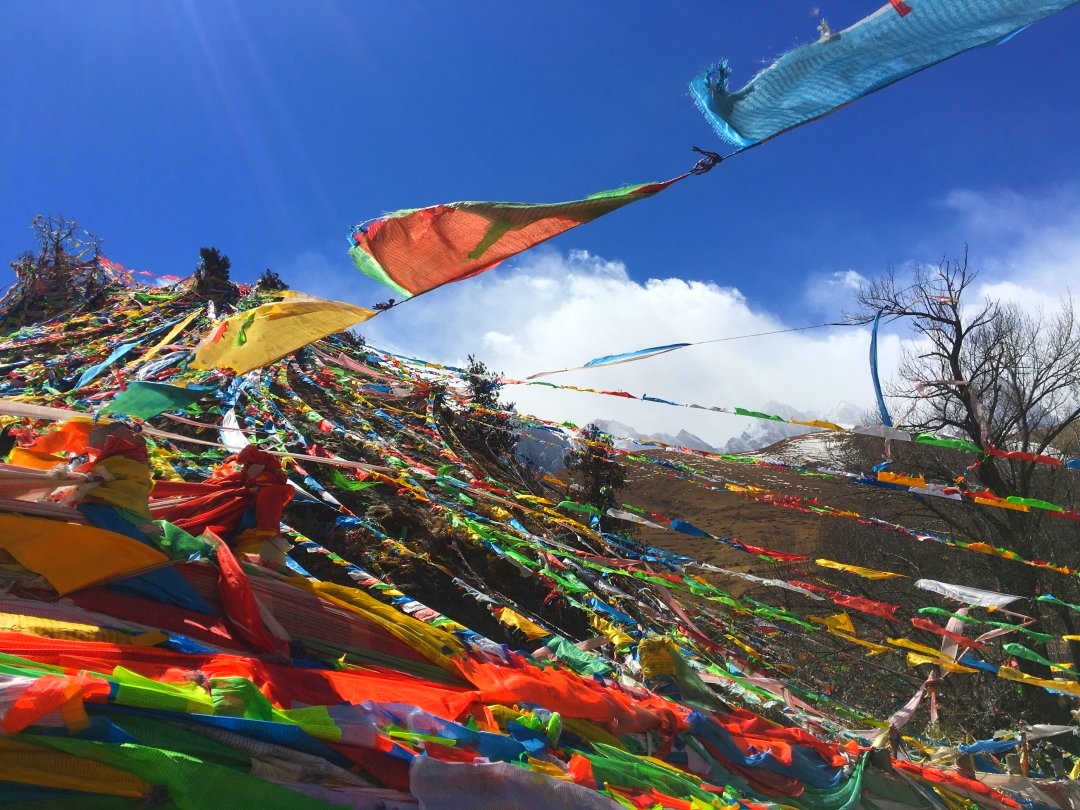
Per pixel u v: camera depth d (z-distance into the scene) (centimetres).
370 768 465
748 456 880
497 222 390
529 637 945
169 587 550
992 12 266
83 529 525
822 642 1661
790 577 2283
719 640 1170
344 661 594
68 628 475
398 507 1048
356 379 1498
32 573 500
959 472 2044
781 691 960
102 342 1567
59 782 373
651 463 1049
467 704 576
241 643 550
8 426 863
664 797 602
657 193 342
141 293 1927
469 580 974
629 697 757
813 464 826
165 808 393
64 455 627
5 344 1534
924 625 888
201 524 625
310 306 538
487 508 1052
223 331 537
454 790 466
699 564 947
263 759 433
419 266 421
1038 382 2212
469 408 1482
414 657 632
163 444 965
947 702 1850
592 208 368
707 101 303
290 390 1266
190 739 418
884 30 279
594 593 964
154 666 475
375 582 755
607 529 1455
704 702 865
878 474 736
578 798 503
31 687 375
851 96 284
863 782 850
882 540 2289
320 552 780
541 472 1631
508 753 532
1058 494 2275
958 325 1947
